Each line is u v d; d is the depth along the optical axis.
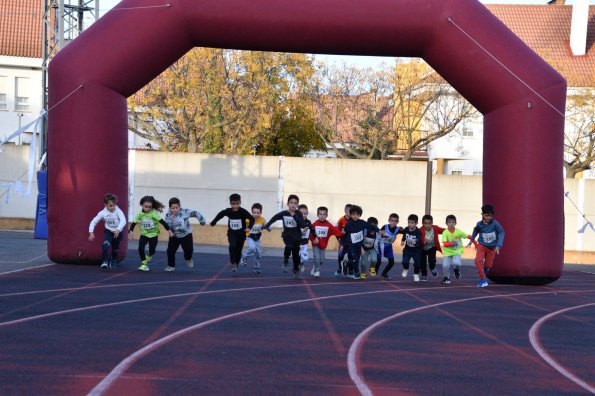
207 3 16.19
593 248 30.72
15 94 46.16
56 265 16.50
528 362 7.86
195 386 6.22
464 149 43.94
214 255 23.30
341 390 6.31
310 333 9.06
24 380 6.23
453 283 16.75
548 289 16.02
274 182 30.34
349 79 39.19
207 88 34.06
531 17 48.41
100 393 5.91
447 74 16.83
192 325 9.27
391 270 20.77
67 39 28.23
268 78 35.31
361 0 16.08
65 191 16.31
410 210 30.27
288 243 16.39
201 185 30.42
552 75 16.22
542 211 16.09
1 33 46.38
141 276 15.03
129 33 16.27
